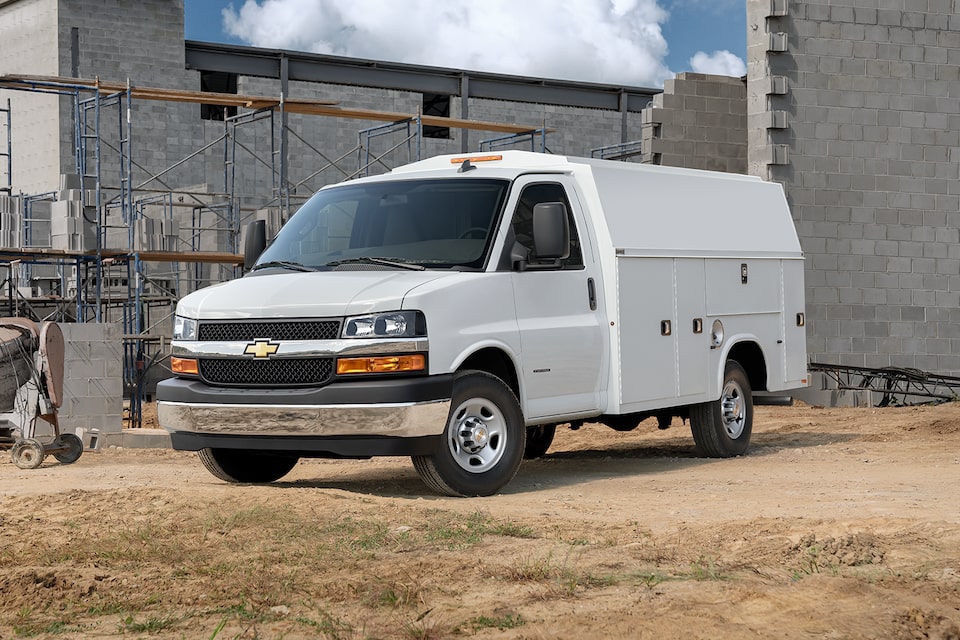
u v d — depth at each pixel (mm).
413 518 6840
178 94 25391
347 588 5004
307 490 7996
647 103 45031
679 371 10375
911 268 18969
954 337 19094
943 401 18609
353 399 8000
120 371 14867
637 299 9875
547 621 4418
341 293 8258
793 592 4816
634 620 4375
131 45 37094
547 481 9648
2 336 11180
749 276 11492
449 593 4914
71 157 35656
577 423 10625
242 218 31500
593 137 44000
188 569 5484
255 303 8453
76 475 10297
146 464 11742
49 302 29156
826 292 18688
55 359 11359
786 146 18547
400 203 9188
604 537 6258
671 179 10711
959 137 19156
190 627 4484
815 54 18703
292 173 38938
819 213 18688
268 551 5887
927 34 19078
